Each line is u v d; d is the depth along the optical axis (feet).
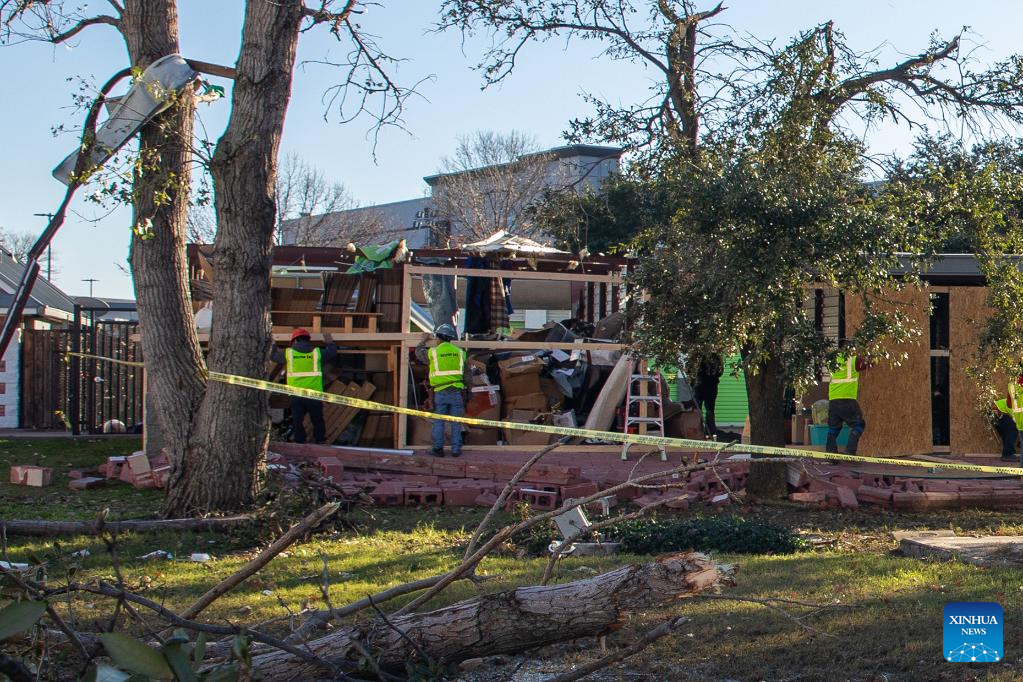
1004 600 23.22
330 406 55.06
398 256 53.47
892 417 53.57
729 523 33.14
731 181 38.11
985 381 46.47
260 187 37.73
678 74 59.77
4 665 11.09
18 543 32.40
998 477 46.78
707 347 39.47
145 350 38.04
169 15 38.52
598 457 51.57
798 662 18.79
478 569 27.99
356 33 42.63
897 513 42.16
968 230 42.80
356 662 14.99
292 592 25.03
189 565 29.37
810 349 38.93
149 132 38.19
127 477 47.57
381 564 29.43
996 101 56.08
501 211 147.33
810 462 46.03
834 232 37.17
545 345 53.26
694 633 20.48
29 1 40.60
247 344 37.73
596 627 14.24
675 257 40.60
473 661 18.19
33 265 32.22
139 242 37.83
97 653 12.84
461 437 51.34
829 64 43.88
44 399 78.89
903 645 19.61
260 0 37.04
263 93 37.40
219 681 11.66
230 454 37.37
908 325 44.19
